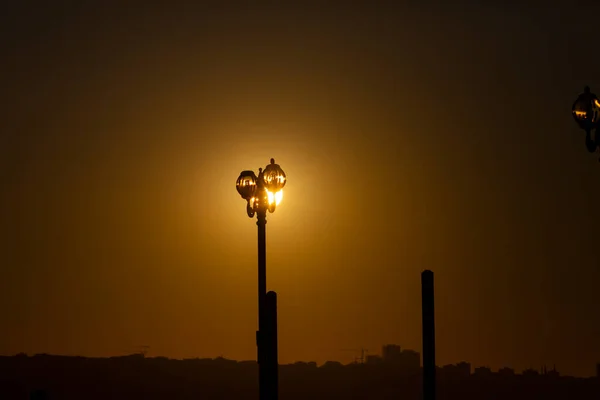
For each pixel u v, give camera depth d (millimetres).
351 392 151625
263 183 74688
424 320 70375
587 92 60281
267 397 64812
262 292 73500
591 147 60438
